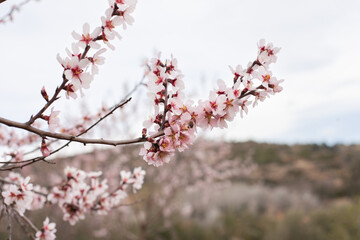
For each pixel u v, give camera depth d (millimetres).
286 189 17312
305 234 8891
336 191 16672
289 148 28078
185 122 1642
